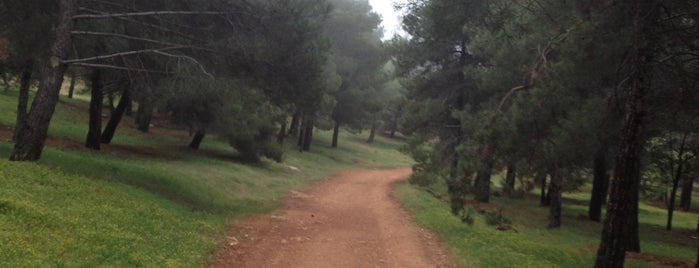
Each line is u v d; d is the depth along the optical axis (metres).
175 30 15.41
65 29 13.77
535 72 11.74
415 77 30.81
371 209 21.14
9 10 14.15
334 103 44.28
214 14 14.95
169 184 17.44
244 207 17.94
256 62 15.37
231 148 36.84
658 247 18.86
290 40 15.20
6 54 17.86
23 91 19.67
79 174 14.38
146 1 15.36
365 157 56.62
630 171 10.66
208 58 15.46
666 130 14.88
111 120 25.02
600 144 13.78
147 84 15.78
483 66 25.55
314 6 15.51
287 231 14.50
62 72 13.93
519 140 13.86
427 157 16.45
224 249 11.07
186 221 12.54
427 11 20.58
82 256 7.56
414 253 12.66
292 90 15.88
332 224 16.58
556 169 15.81
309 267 10.45
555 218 20.11
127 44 15.76
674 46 10.45
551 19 10.76
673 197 26.06
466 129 18.92
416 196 25.44
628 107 10.59
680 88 11.19
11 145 17.58
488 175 15.38
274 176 28.75
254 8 15.09
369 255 12.10
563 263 12.73
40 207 9.27
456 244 13.80
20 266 6.33
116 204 11.88
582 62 11.09
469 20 15.38
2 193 9.36
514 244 14.12
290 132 55.12
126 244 8.80
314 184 30.30
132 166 18.41
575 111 13.37
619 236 10.68
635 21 9.73
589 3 9.91
